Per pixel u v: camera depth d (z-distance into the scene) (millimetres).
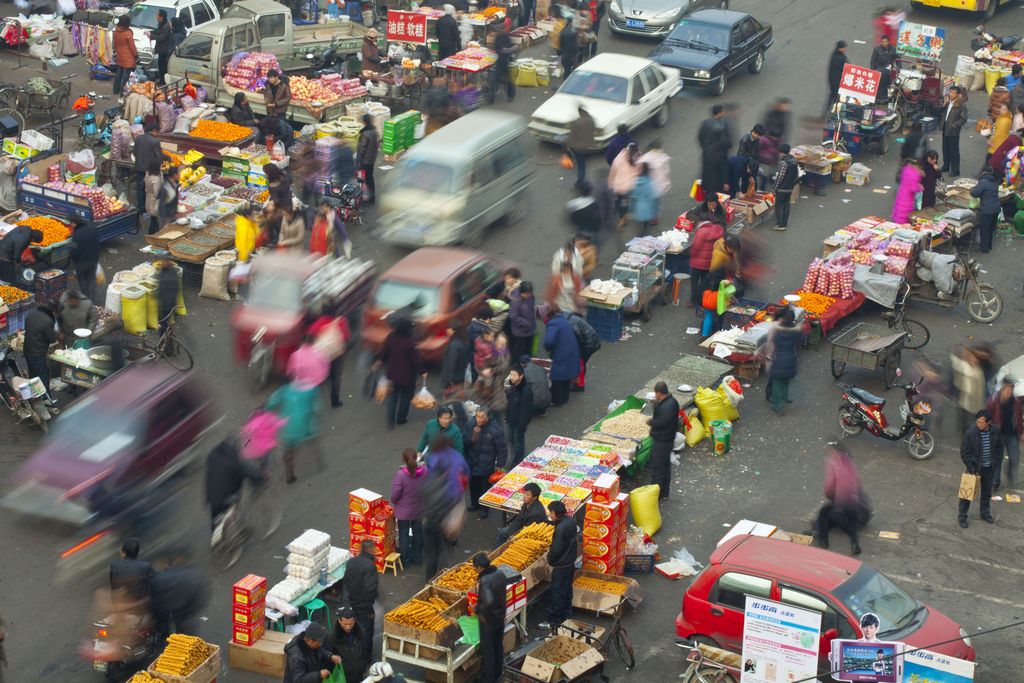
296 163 26766
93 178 26297
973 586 16266
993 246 26781
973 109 34031
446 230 24359
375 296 20828
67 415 17531
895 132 31734
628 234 26375
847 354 20828
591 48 35531
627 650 14547
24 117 29688
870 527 17500
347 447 19250
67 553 16141
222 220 24938
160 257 24391
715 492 18312
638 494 17094
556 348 19938
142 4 34000
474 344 19125
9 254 22047
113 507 16391
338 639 13523
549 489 16859
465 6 38531
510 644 14797
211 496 16094
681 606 15797
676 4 37031
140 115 28406
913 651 12953
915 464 19094
